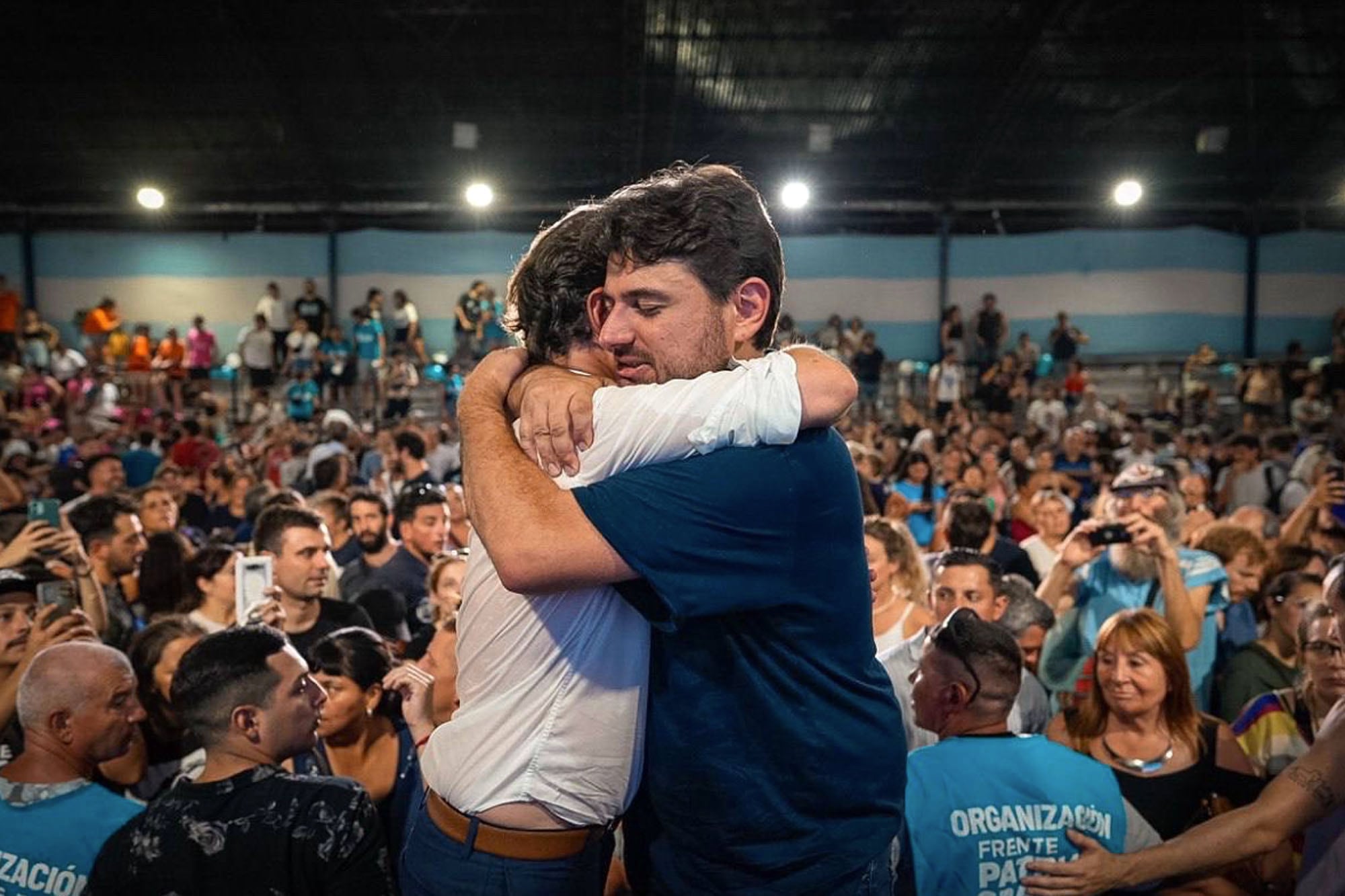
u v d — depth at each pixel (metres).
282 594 4.28
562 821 1.48
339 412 14.89
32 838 2.39
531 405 1.43
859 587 1.51
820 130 18.36
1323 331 20.66
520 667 1.47
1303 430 16.69
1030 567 5.85
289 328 20.17
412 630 5.35
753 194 1.51
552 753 1.46
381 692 3.11
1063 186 20.09
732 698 1.46
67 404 16.70
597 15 16.45
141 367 18.95
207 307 20.62
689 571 1.38
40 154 18.98
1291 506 8.84
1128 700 2.86
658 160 19.58
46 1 15.97
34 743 2.49
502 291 20.69
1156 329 20.67
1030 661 3.98
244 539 7.21
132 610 4.79
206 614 4.38
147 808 2.30
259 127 18.52
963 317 20.84
